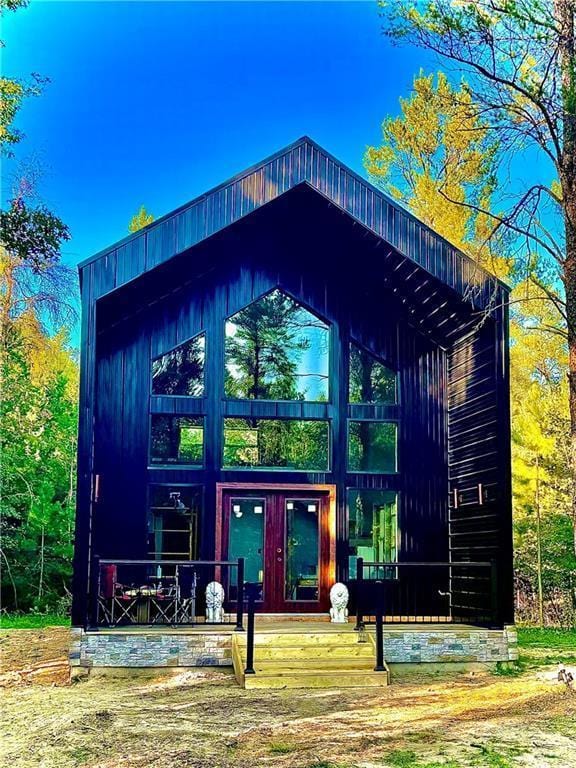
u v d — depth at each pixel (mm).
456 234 21219
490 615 12500
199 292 14062
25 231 17500
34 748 7855
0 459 21656
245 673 10648
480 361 13375
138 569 13234
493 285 12820
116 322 13664
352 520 14102
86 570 11469
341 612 13227
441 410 14672
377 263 14188
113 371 13594
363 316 14609
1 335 21062
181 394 13805
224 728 8500
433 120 22062
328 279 14578
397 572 14008
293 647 11484
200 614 13273
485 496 12984
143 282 12891
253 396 14039
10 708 9586
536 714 9156
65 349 26516
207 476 13680
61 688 10742
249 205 12469
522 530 21969
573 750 7738
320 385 14289
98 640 11375
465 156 18781
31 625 18891
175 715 9070
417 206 22078
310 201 13523
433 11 10422
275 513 13930
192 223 12266
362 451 14320
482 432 13203
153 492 13531
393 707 9555
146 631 11664
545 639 16078
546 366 23375
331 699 9984
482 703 9766
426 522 14289
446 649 12102
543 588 22078
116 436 13453
